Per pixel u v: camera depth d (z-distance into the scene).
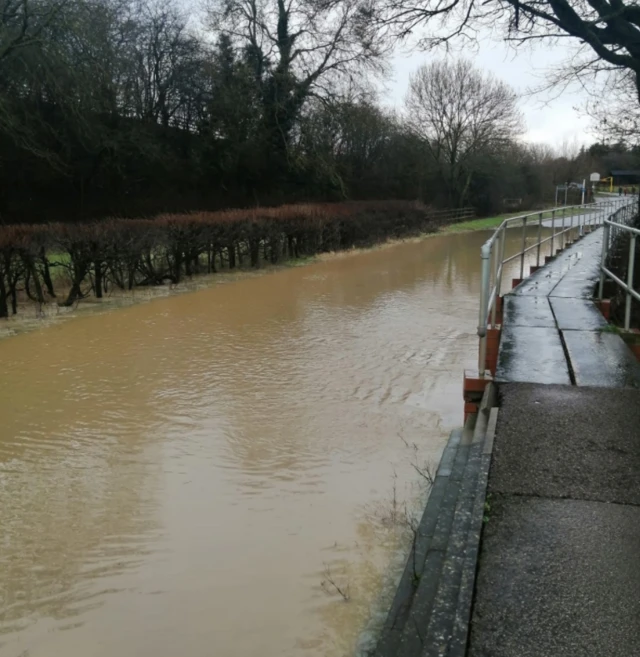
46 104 25.86
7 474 5.17
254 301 13.11
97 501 4.72
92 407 6.69
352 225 25.09
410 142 49.59
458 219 47.28
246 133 34.06
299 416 6.47
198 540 4.18
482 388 4.91
